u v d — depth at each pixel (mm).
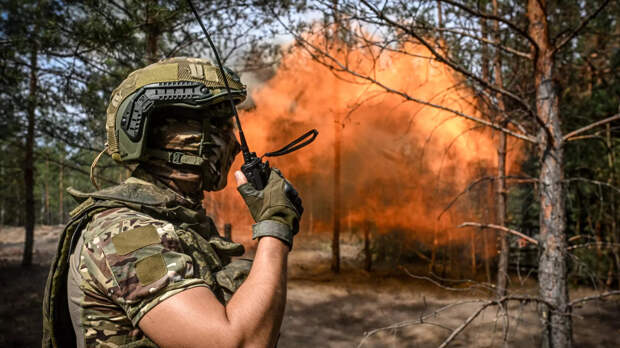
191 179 1161
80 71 6359
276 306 881
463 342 6961
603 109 8375
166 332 812
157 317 821
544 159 4070
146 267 865
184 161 1137
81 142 8125
